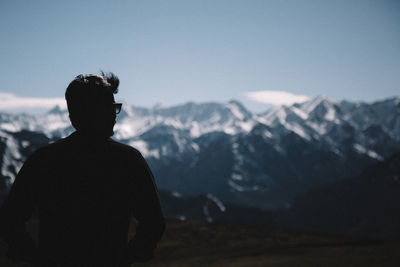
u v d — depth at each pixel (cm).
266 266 1870
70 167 235
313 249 2381
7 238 236
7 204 237
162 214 249
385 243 2547
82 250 230
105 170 237
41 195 236
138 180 243
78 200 232
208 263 2191
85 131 244
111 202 236
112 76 254
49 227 234
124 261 239
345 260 1936
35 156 240
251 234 3303
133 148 254
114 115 251
